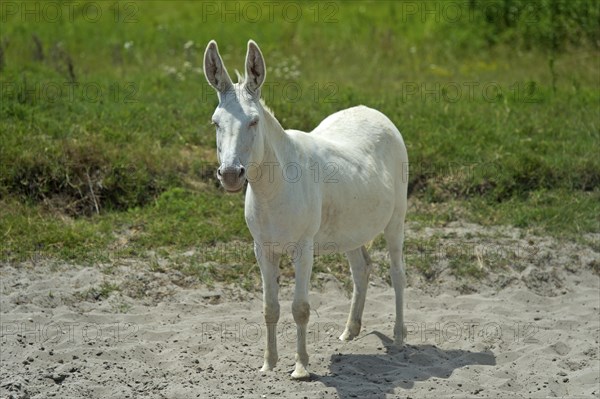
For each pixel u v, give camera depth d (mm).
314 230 10273
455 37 27094
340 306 13070
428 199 16594
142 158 16547
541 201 16609
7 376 10250
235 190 8969
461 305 13375
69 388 9930
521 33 27000
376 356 11273
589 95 21797
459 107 20547
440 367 10969
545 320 12719
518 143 18500
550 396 10234
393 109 19969
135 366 10695
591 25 26328
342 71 24281
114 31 27438
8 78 20188
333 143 10984
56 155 15945
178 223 15219
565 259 14758
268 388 10078
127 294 13117
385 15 30438
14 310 12359
